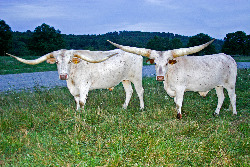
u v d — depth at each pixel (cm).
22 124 436
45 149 326
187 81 505
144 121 430
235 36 5456
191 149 332
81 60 494
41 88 886
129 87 611
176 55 473
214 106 594
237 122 455
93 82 530
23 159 308
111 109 500
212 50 4791
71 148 326
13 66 1812
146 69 1742
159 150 318
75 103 567
